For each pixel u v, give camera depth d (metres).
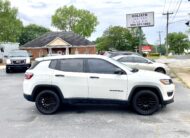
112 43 91.69
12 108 10.46
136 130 7.52
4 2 51.72
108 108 10.09
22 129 7.81
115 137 6.97
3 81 19.41
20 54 27.08
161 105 10.15
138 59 19.17
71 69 9.42
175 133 7.23
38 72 9.50
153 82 9.07
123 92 9.16
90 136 7.09
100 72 9.28
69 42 57.38
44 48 57.41
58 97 9.43
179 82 17.97
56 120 8.69
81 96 9.32
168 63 39.59
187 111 9.59
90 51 57.81
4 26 50.62
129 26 41.09
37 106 9.48
